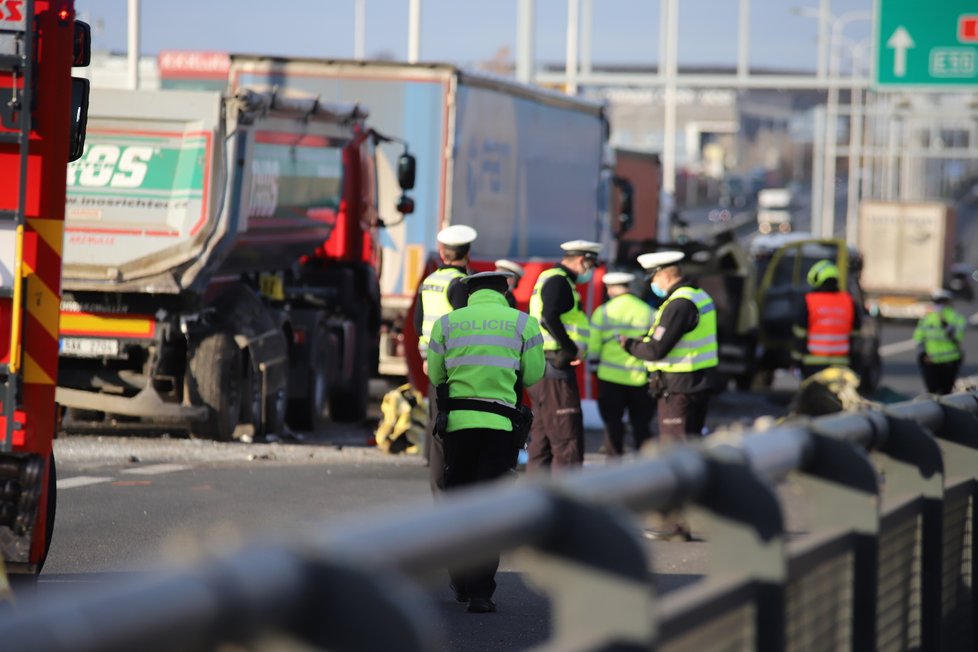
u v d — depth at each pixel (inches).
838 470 420.8
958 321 2343.8
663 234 4471.0
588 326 1293.1
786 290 2824.8
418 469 1505.9
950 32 2044.8
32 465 753.6
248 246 1701.5
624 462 312.3
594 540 278.8
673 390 1203.2
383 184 2105.1
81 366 1653.5
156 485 1321.4
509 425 884.0
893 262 4879.4
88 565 944.9
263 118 1711.4
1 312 761.0
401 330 2156.7
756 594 345.4
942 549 491.5
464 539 248.8
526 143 2285.9
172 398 1662.2
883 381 3235.7
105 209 1587.1
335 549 223.1
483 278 898.1
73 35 769.6
